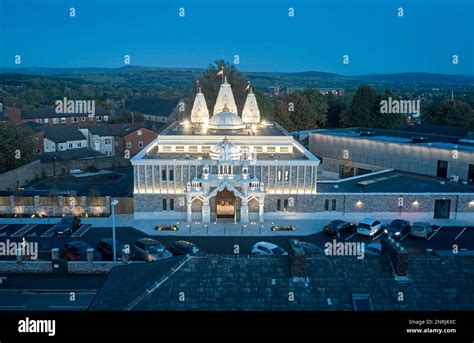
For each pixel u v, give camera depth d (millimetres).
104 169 114312
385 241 27344
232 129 81562
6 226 66500
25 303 41531
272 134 79125
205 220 67375
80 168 111188
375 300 24656
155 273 27156
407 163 83688
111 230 64250
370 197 68250
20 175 93875
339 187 72750
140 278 27641
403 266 25500
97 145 130750
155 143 83500
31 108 180125
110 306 25578
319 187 72500
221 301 24656
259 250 52531
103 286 29109
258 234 62562
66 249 53531
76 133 132500
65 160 109625
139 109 188875
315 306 24453
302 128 136250
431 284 25406
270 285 25422
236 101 124688
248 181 66188
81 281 47000
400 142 85625
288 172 68125
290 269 26125
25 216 70625
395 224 62562
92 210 71062
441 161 78875
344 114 140125
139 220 68188
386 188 71938
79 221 66688
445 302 24562
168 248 54844
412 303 24531
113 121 161000
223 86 94375
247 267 26266
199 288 25281
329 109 160500
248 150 75500
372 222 62031
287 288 25234
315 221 67750
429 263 26359
